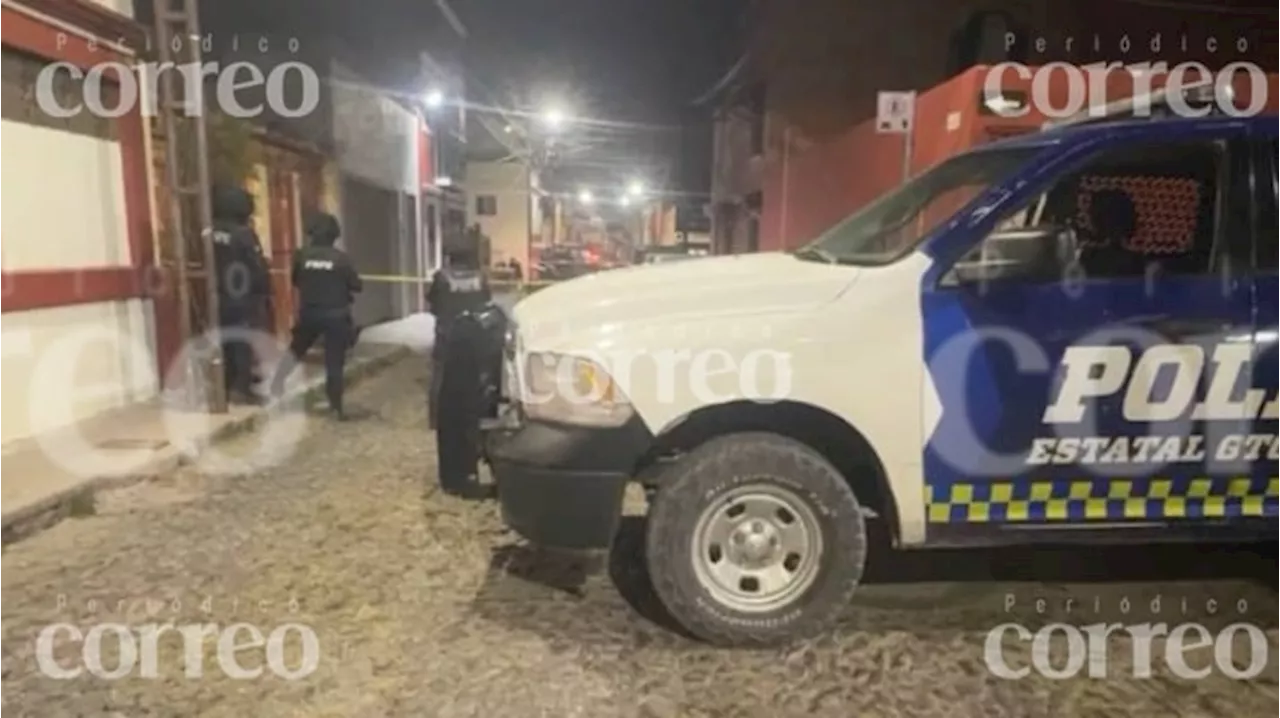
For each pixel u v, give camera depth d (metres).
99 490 5.23
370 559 4.37
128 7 7.49
